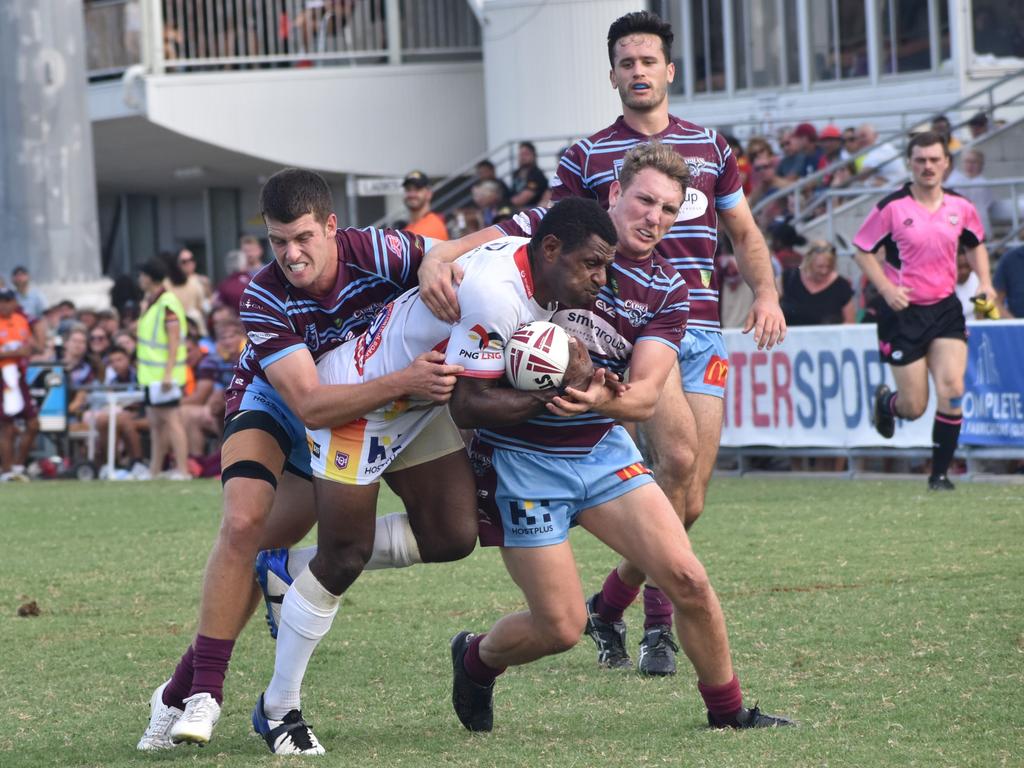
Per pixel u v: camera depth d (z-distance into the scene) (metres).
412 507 15.65
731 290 44.94
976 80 61.72
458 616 22.59
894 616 20.69
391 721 16.75
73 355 56.16
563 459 15.43
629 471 15.51
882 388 34.09
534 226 16.20
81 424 54.47
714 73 71.38
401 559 15.88
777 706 16.44
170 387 47.53
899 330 32.84
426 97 81.12
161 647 21.28
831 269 40.34
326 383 15.40
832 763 13.93
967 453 36.19
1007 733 14.82
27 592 26.00
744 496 34.91
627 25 19.84
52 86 67.25
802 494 34.69
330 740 15.91
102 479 50.72
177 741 15.20
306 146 80.56
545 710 17.02
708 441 20.12
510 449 15.53
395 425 15.14
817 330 38.50
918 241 32.16
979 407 35.81
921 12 62.88
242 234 93.44
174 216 96.50
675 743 15.03
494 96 74.62
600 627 19.36
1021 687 16.66
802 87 67.62
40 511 38.22
